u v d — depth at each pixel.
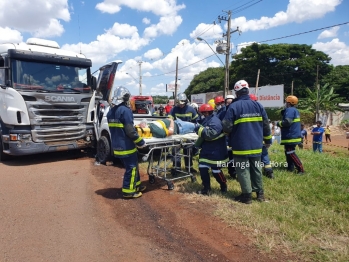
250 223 4.02
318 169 6.48
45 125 8.08
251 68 40.41
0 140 8.37
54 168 7.61
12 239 3.86
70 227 4.21
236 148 4.69
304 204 4.68
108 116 5.28
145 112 17.95
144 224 4.29
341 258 3.15
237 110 4.62
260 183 4.80
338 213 4.31
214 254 3.43
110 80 9.40
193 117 7.43
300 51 40.03
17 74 7.69
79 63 8.68
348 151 16.75
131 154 5.22
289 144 6.20
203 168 5.15
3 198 5.34
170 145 5.64
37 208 4.89
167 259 3.38
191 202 4.96
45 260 3.38
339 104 38.16
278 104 29.41
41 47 8.47
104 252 3.55
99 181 6.43
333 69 45.00
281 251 3.39
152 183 6.14
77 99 8.56
